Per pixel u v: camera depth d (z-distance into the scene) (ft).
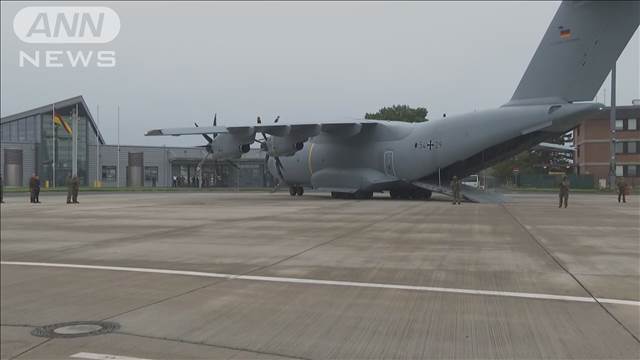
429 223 55.31
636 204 89.71
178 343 17.34
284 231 48.34
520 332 18.20
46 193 156.35
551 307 21.33
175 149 244.01
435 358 15.93
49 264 31.86
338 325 19.24
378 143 106.42
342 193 116.67
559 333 18.04
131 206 86.53
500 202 94.48
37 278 27.68
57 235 46.09
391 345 17.07
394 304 22.09
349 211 72.59
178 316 20.42
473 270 29.40
